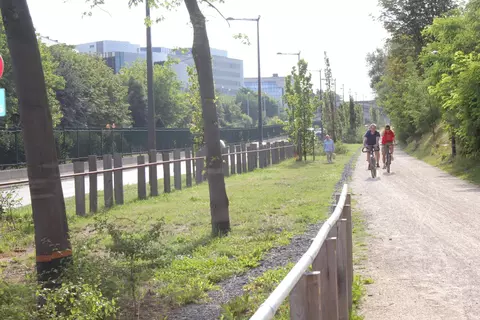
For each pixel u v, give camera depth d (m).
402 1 61.44
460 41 28.69
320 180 24.61
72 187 27.39
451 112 28.31
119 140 45.78
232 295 7.27
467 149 27.42
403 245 10.22
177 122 88.62
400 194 18.38
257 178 27.36
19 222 13.77
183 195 20.23
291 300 3.16
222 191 11.92
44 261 6.37
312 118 44.00
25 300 5.87
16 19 6.25
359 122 113.31
